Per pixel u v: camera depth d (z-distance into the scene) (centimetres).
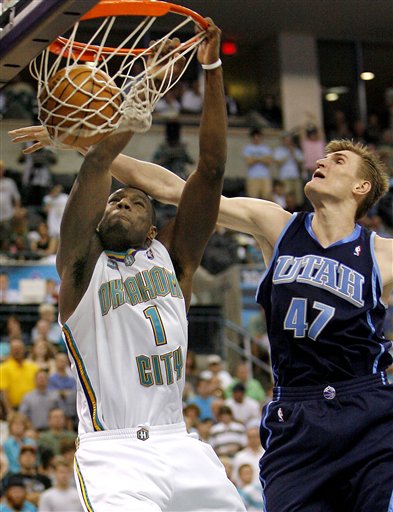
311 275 332
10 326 955
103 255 318
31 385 862
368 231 345
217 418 845
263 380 1103
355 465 318
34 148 320
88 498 298
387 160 1551
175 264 331
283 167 1419
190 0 817
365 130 1627
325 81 1658
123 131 283
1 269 1052
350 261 334
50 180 1234
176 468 305
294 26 1568
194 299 1211
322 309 326
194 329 1118
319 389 325
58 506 689
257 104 1627
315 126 1483
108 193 302
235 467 746
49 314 974
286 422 327
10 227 1148
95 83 271
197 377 984
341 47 1659
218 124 316
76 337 311
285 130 1567
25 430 767
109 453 302
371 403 320
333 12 1523
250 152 1407
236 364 1115
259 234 352
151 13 284
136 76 289
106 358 307
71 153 1261
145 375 308
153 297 314
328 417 321
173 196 340
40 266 1067
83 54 292
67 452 730
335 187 343
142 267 318
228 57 1602
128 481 297
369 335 327
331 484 322
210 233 330
